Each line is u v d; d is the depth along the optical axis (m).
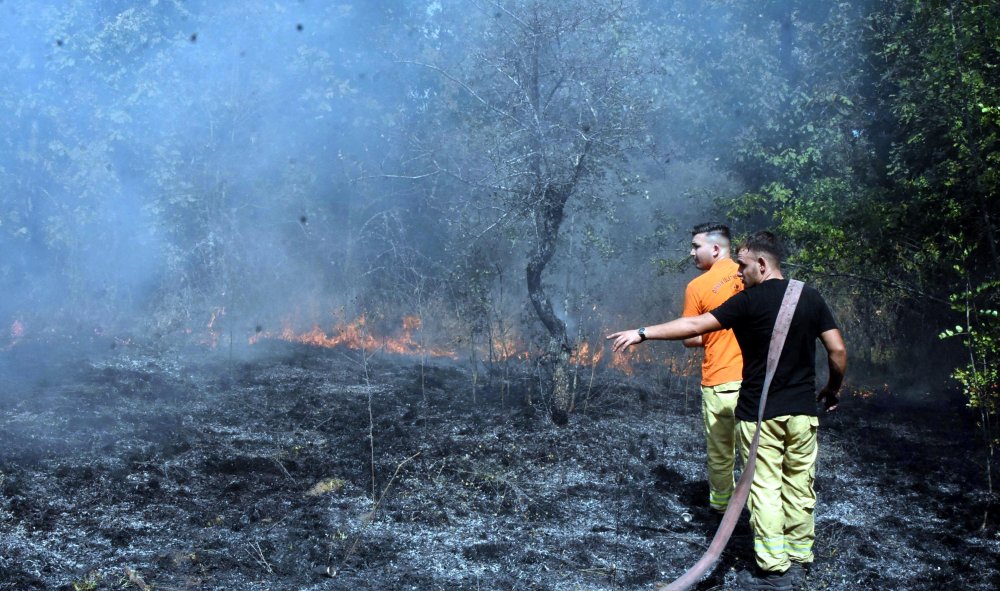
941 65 7.34
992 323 6.46
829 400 4.82
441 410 8.66
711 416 5.73
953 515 6.13
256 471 6.57
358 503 5.91
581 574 4.86
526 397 8.91
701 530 5.63
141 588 4.43
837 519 5.95
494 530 5.54
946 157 8.76
